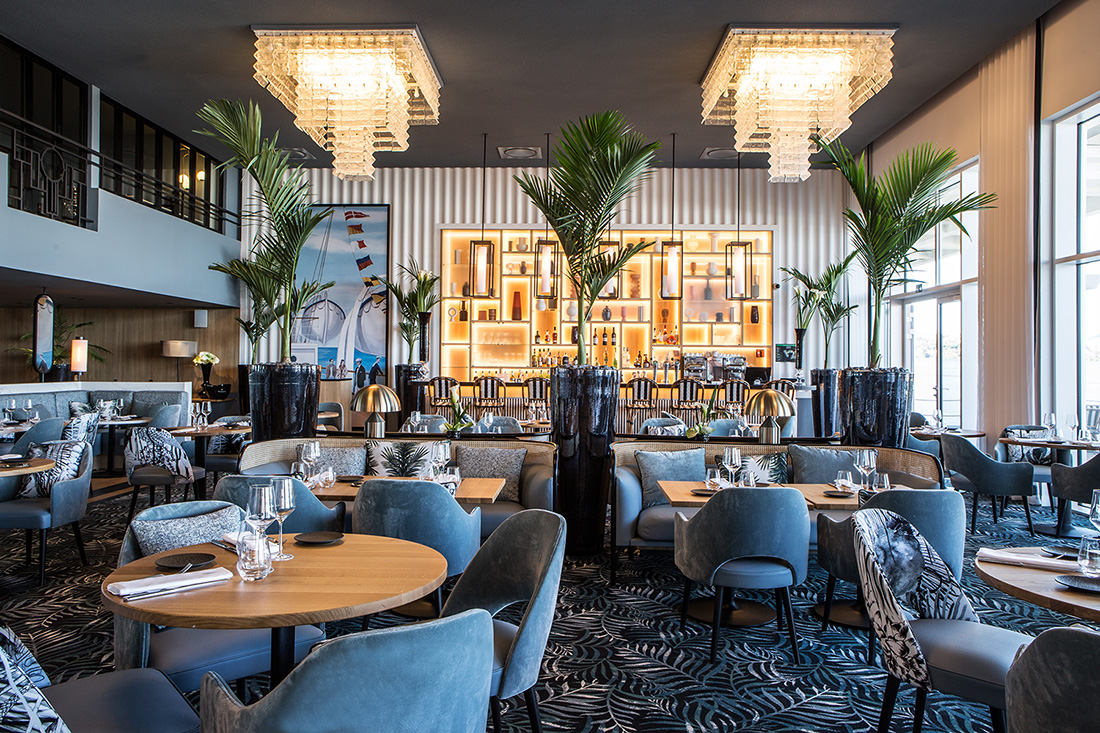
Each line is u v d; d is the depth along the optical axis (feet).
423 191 36.70
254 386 17.76
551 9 20.45
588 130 16.92
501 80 25.36
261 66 22.41
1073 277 22.24
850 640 11.96
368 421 17.07
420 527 10.93
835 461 16.30
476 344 36.17
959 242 28.14
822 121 23.49
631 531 15.26
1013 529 20.07
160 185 30.96
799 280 35.32
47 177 25.57
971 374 27.45
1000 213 23.94
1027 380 22.67
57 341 38.50
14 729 4.28
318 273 36.78
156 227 30.50
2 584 14.66
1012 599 14.37
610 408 17.58
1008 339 23.62
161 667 6.92
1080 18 20.56
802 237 36.04
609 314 35.68
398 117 24.16
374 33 21.48
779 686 10.20
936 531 10.22
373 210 36.83
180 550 7.82
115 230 27.84
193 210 34.86
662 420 22.71
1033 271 22.57
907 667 7.30
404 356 36.70
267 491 7.06
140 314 38.78
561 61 23.80
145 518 8.41
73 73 25.72
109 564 16.20
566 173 17.37
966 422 27.55
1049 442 19.67
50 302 31.07
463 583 8.30
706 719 9.22
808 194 36.11
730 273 34.96
